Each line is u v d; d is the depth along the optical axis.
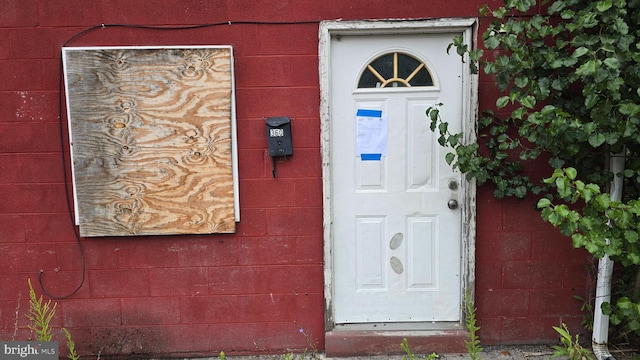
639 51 3.17
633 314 3.26
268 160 3.90
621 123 3.13
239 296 4.00
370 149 3.96
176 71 3.77
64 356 3.99
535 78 3.51
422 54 3.89
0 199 3.87
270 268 3.98
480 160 3.64
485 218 3.98
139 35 3.78
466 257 3.96
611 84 3.03
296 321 4.03
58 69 3.79
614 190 3.68
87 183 3.83
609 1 3.06
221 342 4.03
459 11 3.79
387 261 4.05
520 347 4.06
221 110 3.81
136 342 4.01
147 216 3.87
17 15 3.74
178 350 4.03
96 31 3.77
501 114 3.87
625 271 3.96
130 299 3.98
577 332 4.06
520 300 4.04
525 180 3.84
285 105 3.86
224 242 3.96
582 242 2.99
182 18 3.78
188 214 3.88
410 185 4.00
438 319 4.10
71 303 3.96
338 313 4.07
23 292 3.94
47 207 3.89
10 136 3.82
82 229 3.85
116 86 3.77
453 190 4.00
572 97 3.74
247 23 3.79
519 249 4.01
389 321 4.09
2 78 3.78
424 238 4.04
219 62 3.77
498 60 3.38
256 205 3.93
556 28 3.34
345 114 3.93
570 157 3.60
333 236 4.00
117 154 3.81
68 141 3.84
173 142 3.82
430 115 3.64
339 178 3.98
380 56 3.91
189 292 3.99
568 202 3.92
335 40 3.88
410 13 3.79
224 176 3.86
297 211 3.95
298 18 3.79
